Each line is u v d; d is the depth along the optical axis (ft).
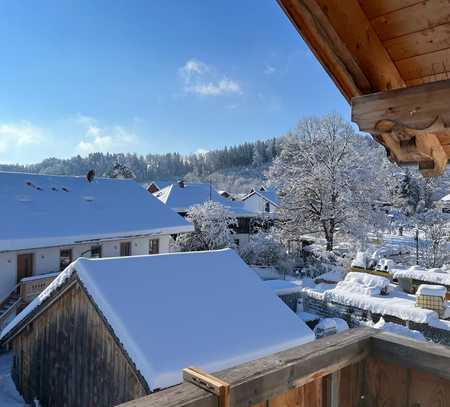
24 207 50.57
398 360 5.52
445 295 40.78
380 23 5.98
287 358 4.84
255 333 22.71
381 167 76.38
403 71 6.54
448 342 35.47
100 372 21.36
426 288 39.45
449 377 5.02
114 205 61.52
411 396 5.49
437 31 5.79
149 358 18.29
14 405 26.27
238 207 105.40
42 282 43.98
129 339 19.08
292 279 70.44
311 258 76.64
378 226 76.02
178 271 26.25
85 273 22.56
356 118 5.88
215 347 20.52
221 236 74.33
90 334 22.24
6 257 43.34
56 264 48.39
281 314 25.46
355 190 73.46
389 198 87.10
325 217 73.77
